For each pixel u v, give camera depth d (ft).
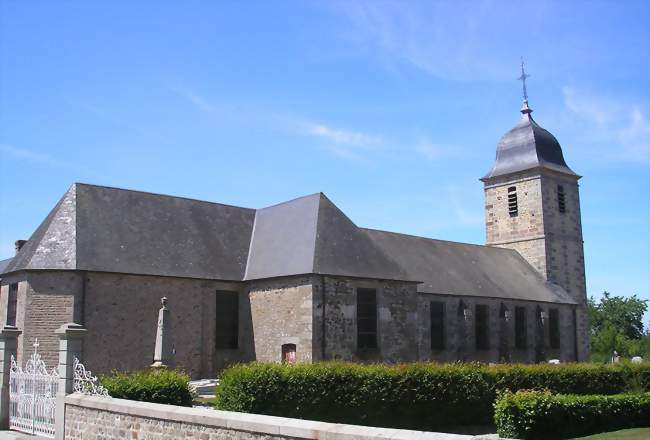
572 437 52.90
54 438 47.50
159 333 68.03
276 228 96.48
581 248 148.66
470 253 130.31
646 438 50.08
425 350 104.32
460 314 111.04
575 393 76.59
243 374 52.11
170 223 92.12
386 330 87.10
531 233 142.61
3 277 84.99
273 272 86.53
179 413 36.04
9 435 49.90
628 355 191.72
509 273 131.54
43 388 50.60
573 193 150.41
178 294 85.51
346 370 58.08
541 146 147.33
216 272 89.45
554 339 131.34
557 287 139.13
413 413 61.67
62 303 77.30
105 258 80.89
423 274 110.22
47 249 80.28
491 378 68.80
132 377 49.14
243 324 90.17
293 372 54.60
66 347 48.21
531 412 51.44
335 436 27.09
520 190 145.79
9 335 56.54
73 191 86.89
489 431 63.05
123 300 80.79
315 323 79.77
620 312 243.19
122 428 40.70
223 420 32.96
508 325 119.14
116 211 88.17
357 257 87.66
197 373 85.40
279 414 52.95
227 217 100.17
